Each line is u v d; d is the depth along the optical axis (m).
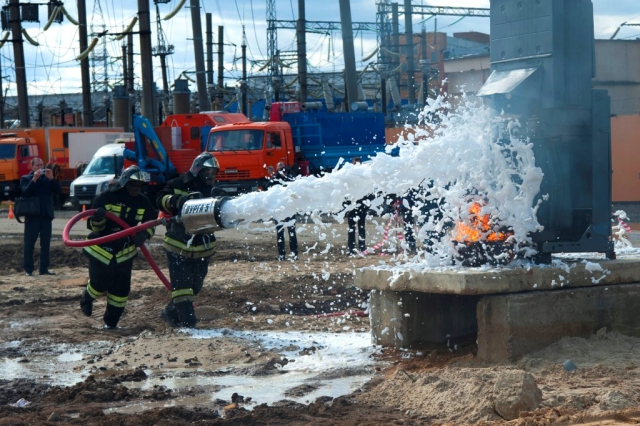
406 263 8.48
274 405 6.26
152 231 9.75
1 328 9.90
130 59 66.62
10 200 37.56
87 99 53.38
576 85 7.69
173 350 8.28
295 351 8.30
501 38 8.05
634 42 49.25
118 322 10.18
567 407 5.72
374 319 8.34
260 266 15.10
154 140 30.41
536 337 7.29
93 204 9.59
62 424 5.84
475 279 7.06
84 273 15.34
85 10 52.94
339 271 14.04
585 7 7.71
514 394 5.68
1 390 6.99
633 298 7.81
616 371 6.61
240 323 9.82
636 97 49.41
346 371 7.36
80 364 8.02
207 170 9.28
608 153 7.93
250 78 67.38
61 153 39.12
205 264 9.66
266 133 26.23
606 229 7.94
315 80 60.41
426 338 8.14
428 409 5.95
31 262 15.10
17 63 51.97
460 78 55.03
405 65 60.78
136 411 6.29
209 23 68.12
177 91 46.66
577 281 7.48
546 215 7.73
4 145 36.84
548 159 7.74
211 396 6.71
